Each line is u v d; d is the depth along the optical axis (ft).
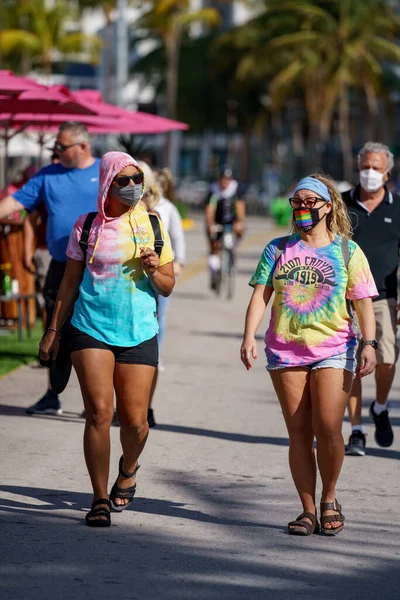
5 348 106.83
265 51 528.22
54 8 517.14
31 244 79.61
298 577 44.93
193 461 65.82
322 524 51.39
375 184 66.23
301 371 50.16
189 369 100.63
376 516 55.01
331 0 492.95
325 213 50.11
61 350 52.75
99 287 50.52
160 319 79.82
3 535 49.67
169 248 51.75
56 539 49.29
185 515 54.08
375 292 50.24
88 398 50.55
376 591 43.52
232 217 167.63
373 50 500.33
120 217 50.88
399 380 98.58
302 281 49.80
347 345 50.06
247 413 81.00
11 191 128.47
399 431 76.64
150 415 74.95
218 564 46.29
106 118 123.95
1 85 88.17
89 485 59.16
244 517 54.08
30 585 42.86
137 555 47.21
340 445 50.08
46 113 102.42
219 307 154.81
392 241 67.87
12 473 61.36
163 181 81.97
